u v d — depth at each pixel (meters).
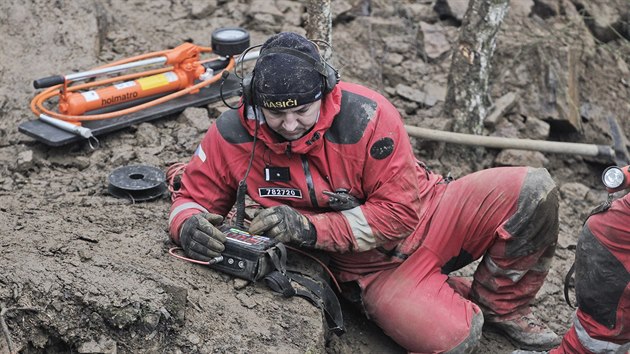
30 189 5.55
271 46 4.20
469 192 4.86
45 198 5.41
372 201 4.57
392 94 7.29
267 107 4.16
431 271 4.88
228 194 4.78
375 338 5.11
